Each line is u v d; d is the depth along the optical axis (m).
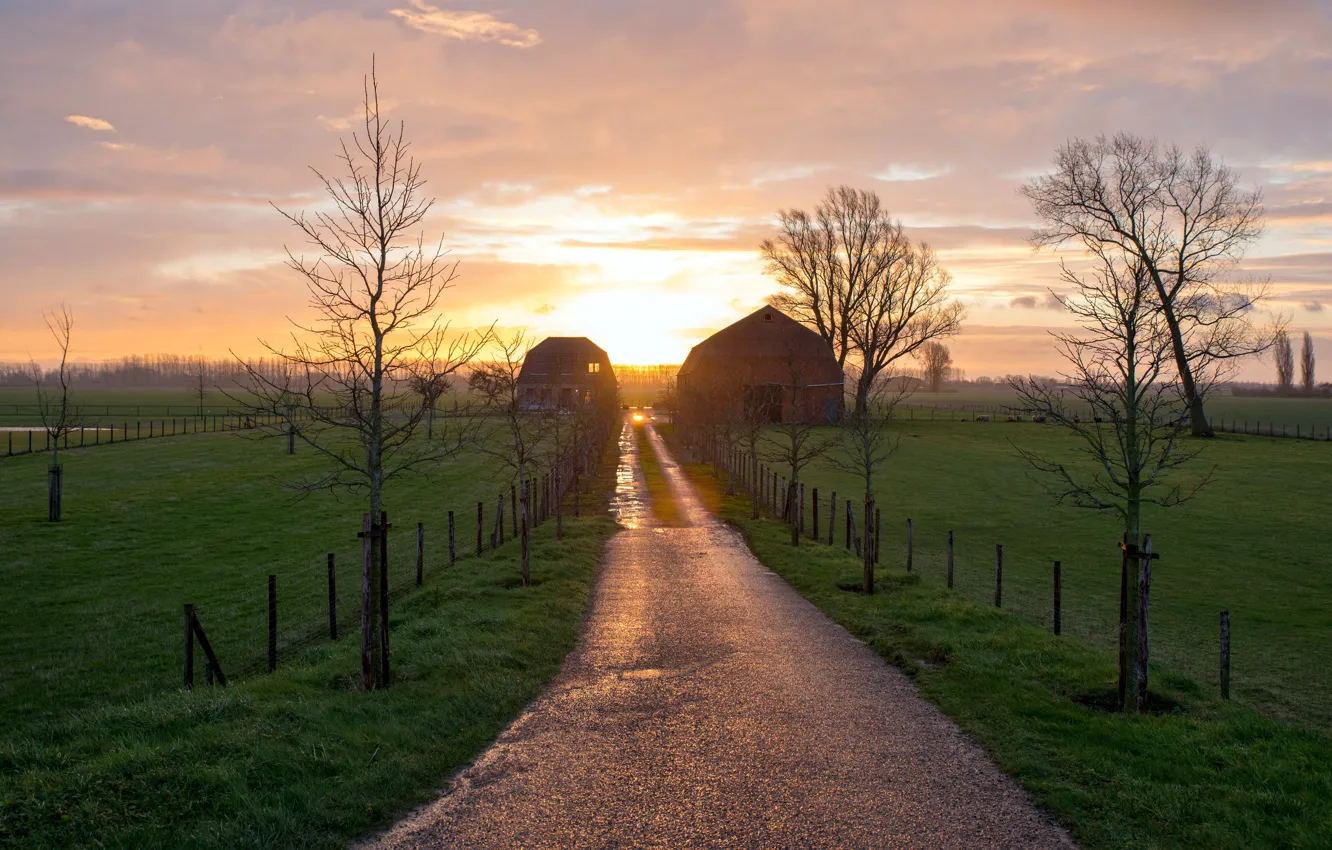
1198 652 15.92
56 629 16.91
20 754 8.02
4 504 32.59
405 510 34.25
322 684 11.07
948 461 53.78
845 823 7.26
